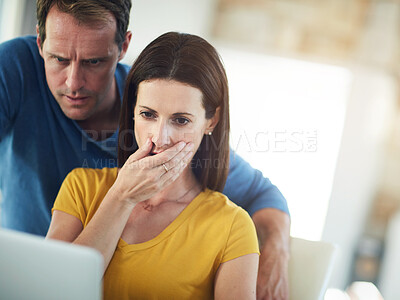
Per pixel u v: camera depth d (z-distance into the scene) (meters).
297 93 2.75
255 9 2.66
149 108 0.92
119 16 1.12
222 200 1.03
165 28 2.38
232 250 0.96
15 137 1.26
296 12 2.67
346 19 2.68
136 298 0.94
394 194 2.71
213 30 2.67
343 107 2.73
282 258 1.11
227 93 1.00
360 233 2.73
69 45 1.09
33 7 1.96
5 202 1.38
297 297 1.10
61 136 1.27
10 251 0.64
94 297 0.62
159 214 1.00
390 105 2.71
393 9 2.65
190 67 0.91
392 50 2.68
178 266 0.95
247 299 0.91
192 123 0.94
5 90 1.20
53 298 0.63
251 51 2.71
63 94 1.17
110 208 0.93
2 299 0.65
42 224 1.34
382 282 2.64
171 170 0.92
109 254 0.93
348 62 2.73
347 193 2.70
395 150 2.71
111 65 1.16
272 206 1.24
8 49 1.23
